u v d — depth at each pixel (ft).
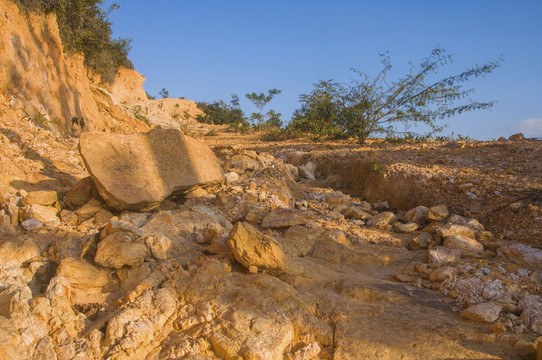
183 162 21.59
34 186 21.99
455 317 13.00
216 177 23.29
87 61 61.46
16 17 33.83
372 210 25.68
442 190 25.26
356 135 52.37
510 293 13.84
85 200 20.02
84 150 18.66
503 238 19.38
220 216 20.83
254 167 29.91
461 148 34.63
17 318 11.36
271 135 65.05
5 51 31.55
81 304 13.47
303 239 18.80
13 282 13.23
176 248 16.83
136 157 19.76
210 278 14.14
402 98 48.01
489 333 11.98
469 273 15.35
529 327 12.23
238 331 11.84
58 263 14.51
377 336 12.00
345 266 17.25
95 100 55.36
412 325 12.48
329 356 11.53
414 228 21.57
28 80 33.32
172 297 13.29
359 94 49.65
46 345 11.07
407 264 17.44
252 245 14.78
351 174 33.35
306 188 29.71
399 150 36.42
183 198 23.13
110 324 11.91
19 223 18.24
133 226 16.07
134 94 88.99
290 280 14.97
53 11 39.19
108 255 14.40
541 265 15.71
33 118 32.32
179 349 11.46
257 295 13.32
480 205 22.50
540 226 18.75
